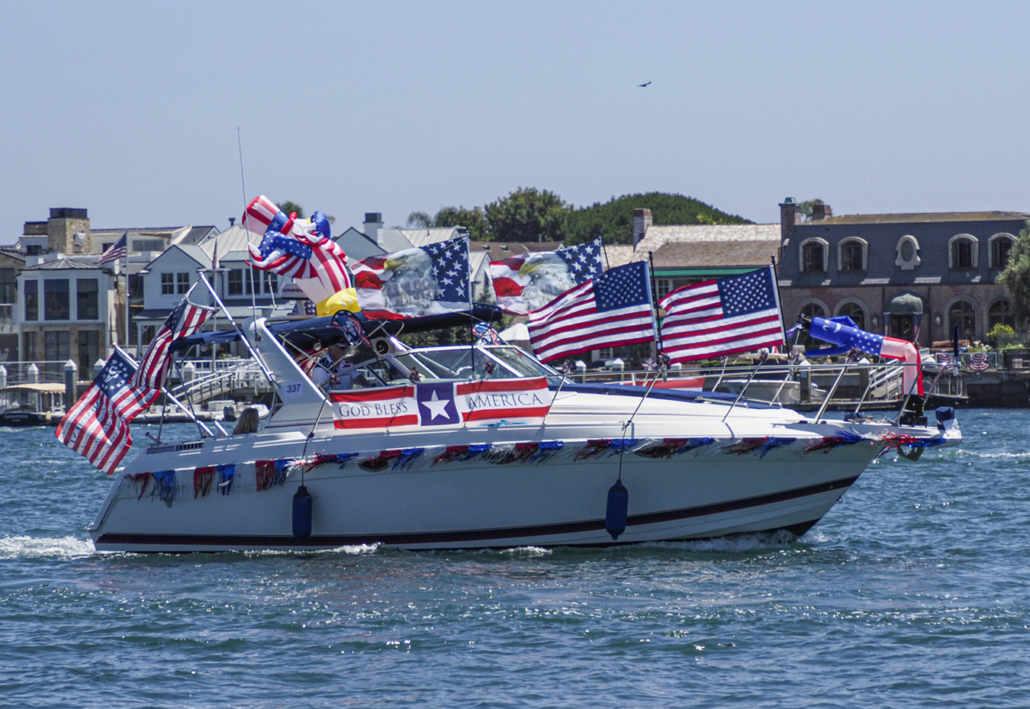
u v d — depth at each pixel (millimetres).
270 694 43062
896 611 51875
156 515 65188
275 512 63125
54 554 67625
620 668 45062
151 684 44188
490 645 47875
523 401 61625
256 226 69375
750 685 43156
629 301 68438
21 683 44375
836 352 65875
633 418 61281
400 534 62406
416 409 61938
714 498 61812
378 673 44969
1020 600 53750
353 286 67750
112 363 69812
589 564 60094
